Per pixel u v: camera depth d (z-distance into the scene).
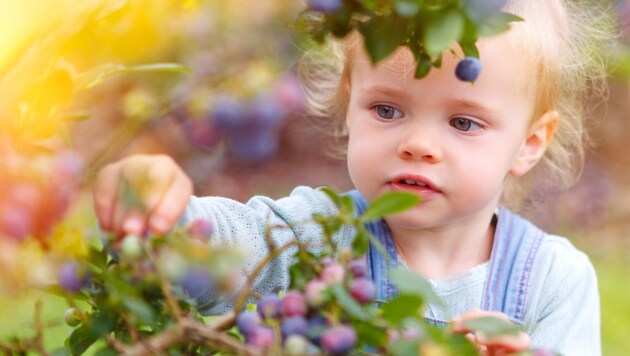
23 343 0.72
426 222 0.93
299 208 0.96
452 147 0.92
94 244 0.74
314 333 0.68
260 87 0.78
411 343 0.67
